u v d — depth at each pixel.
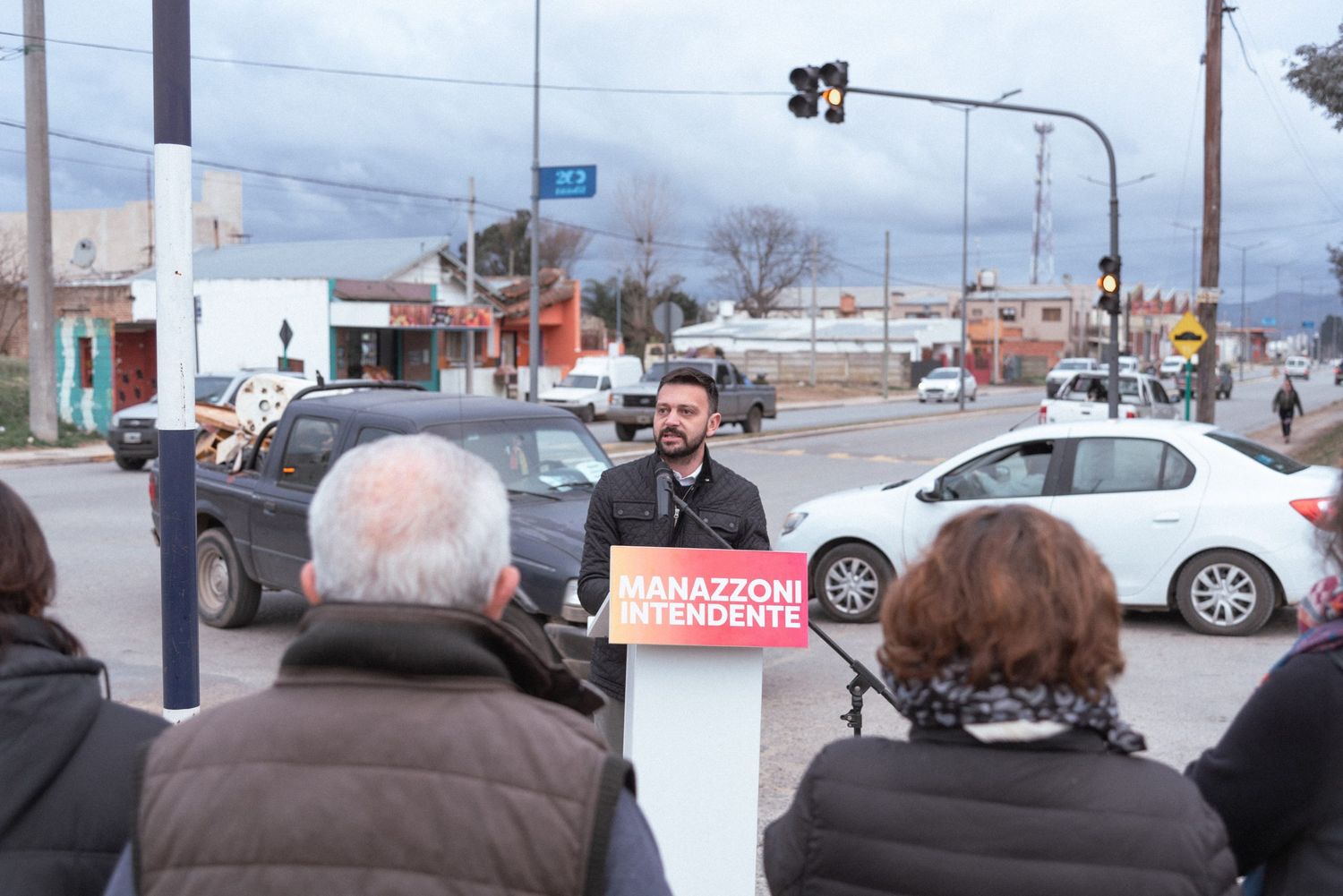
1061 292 94.31
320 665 1.75
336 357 36.00
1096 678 1.84
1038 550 1.87
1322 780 2.03
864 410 48.09
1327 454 24.45
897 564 9.84
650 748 3.25
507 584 1.92
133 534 14.16
